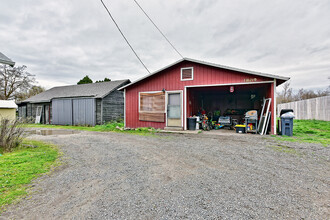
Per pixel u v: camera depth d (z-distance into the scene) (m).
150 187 2.53
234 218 1.77
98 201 2.16
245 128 8.05
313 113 13.16
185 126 8.75
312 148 4.79
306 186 2.52
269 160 3.77
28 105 18.62
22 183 2.69
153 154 4.42
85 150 4.96
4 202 2.14
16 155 4.33
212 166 3.43
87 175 3.04
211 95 13.25
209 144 5.53
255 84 8.28
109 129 10.31
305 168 3.26
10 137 5.14
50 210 1.97
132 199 2.19
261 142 5.69
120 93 15.62
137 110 10.09
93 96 13.39
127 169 3.32
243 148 4.90
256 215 1.82
